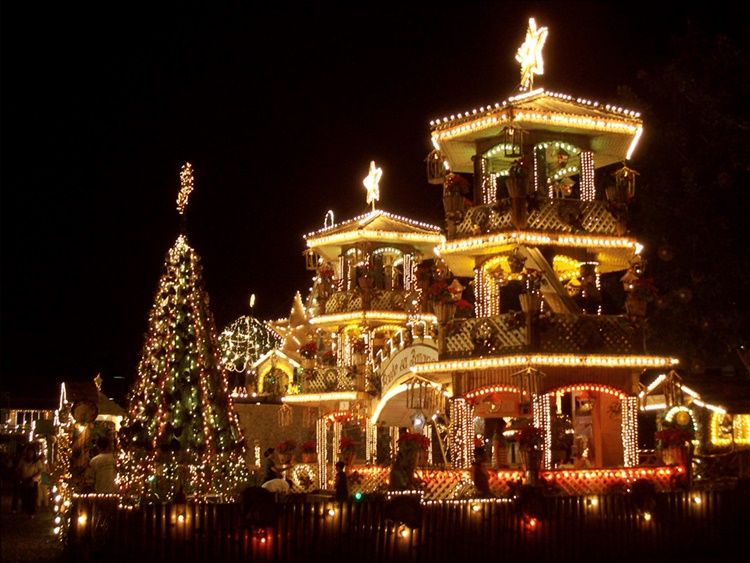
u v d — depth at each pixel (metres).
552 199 24.11
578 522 18.28
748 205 30.23
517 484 20.16
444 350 24.41
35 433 35.28
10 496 37.12
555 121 23.98
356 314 32.78
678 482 22.00
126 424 21.95
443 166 26.11
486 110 24.30
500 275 25.44
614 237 24.39
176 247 23.02
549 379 22.55
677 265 30.92
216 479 21.70
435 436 30.20
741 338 30.39
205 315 22.77
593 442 24.41
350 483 27.64
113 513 17.41
